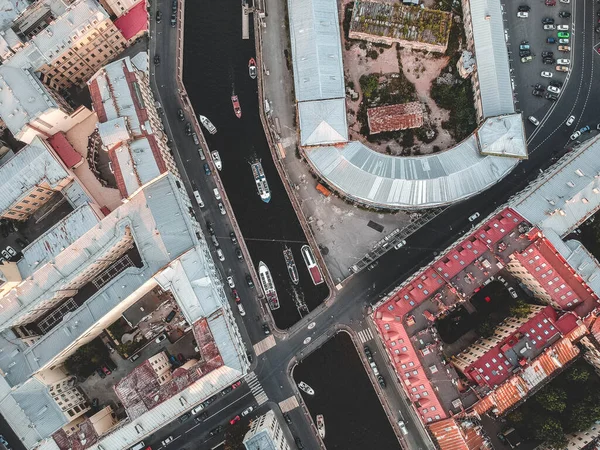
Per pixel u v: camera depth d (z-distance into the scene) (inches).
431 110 5546.3
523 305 5068.9
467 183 5147.6
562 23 5620.1
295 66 5310.0
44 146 5108.3
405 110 5388.8
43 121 5017.2
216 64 5669.3
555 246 4793.3
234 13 5689.0
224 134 5625.0
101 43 5388.8
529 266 4803.2
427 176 5103.3
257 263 5511.8
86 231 4995.1
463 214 5497.1
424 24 5418.3
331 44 5310.0
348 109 5565.9
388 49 5605.3
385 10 5447.8
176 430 5452.8
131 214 4975.4
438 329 5369.1
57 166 5098.4
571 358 4810.5
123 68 5027.1
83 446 4884.4
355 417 5383.9
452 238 5472.4
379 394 5378.9
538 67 5605.3
